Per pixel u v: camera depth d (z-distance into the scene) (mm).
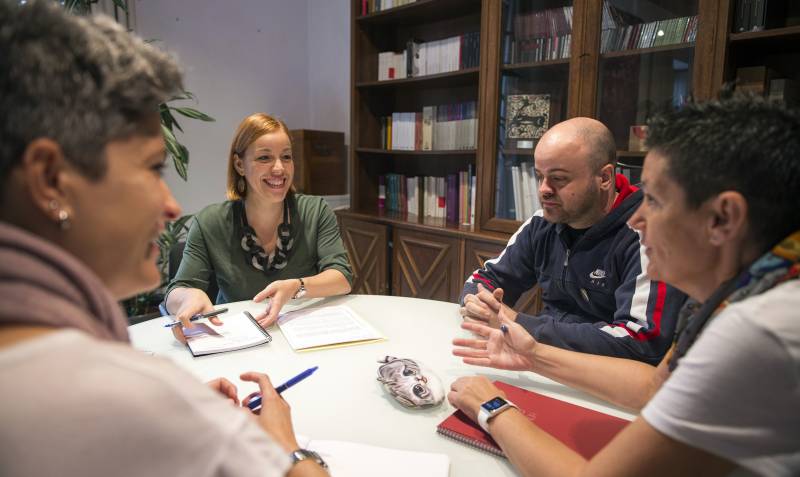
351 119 3141
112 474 302
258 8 3479
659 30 1914
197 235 1642
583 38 2086
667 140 582
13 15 362
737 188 523
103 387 305
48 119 348
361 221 3074
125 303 2533
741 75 1786
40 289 342
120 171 393
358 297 1564
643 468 542
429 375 940
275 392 742
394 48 3246
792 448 480
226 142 3441
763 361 471
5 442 283
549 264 1484
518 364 966
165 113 2441
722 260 568
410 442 776
